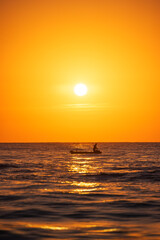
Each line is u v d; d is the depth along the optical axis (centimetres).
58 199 3541
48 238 2089
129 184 4878
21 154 17275
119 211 2923
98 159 12469
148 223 2467
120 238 2086
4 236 2127
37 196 3725
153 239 2056
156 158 12938
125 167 8325
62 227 2356
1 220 2566
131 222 2505
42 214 2798
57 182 5106
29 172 6831
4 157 13800
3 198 3581
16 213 2823
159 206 3141
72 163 10031
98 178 5731
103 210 2972
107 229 2300
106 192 4059
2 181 5184
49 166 8675
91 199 3550
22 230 2266
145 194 3897
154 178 5662
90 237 2112
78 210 2970
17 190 4181
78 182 5125
